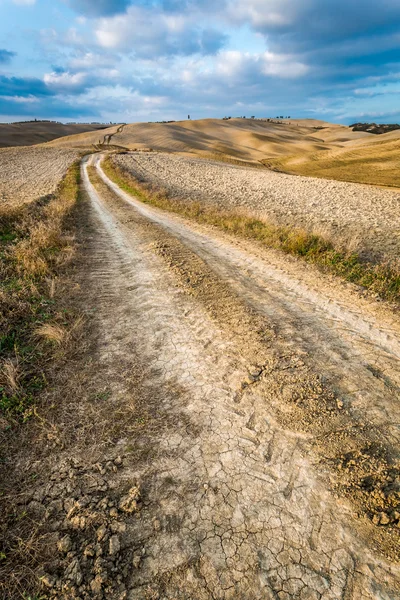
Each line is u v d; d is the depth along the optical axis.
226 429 3.16
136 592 1.99
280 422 3.20
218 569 2.09
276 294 6.25
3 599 1.95
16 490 2.59
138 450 2.95
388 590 1.95
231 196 23.12
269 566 2.10
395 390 3.55
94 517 2.38
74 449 2.96
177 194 22.94
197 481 2.67
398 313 5.29
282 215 16.47
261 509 2.44
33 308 5.41
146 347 4.57
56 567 2.11
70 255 8.42
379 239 11.80
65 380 3.86
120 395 3.63
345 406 3.33
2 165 45.94
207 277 7.22
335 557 2.12
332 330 4.83
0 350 4.26
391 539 2.19
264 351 4.33
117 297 6.30
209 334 4.84
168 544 2.23
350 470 2.67
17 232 10.60
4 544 2.24
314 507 2.43
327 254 8.46
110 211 16.66
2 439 3.04
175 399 3.57
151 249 9.54
